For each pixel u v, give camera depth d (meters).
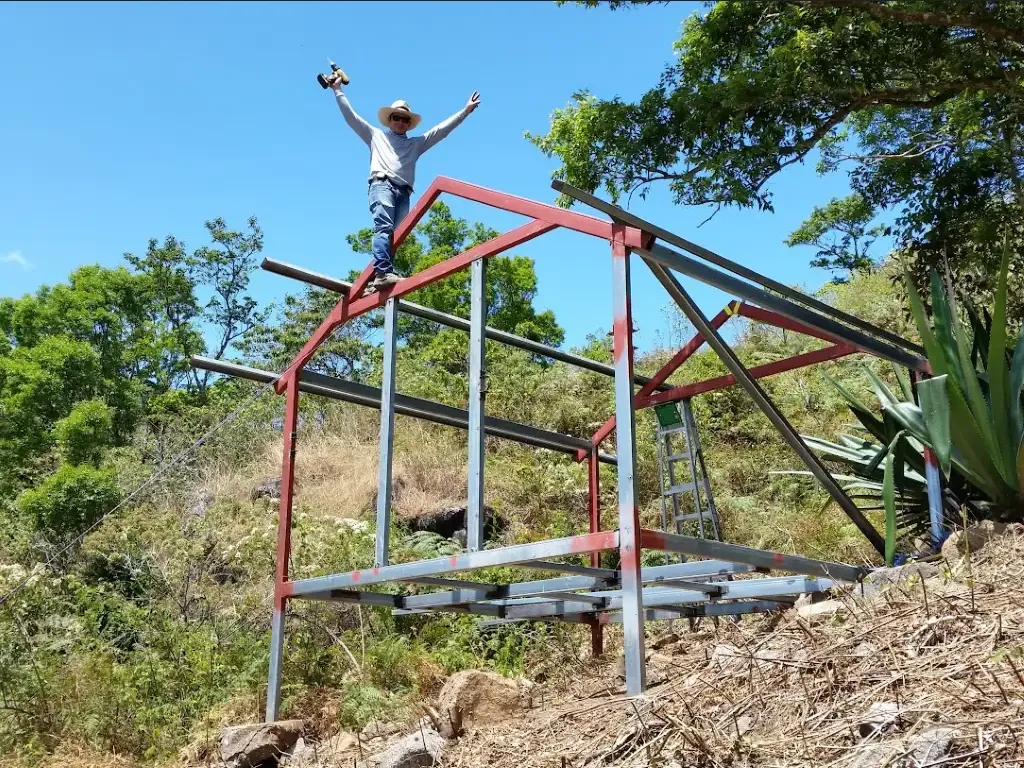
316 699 6.45
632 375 4.12
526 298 30.23
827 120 8.85
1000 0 7.73
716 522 6.60
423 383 15.02
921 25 8.48
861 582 4.57
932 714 2.80
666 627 6.85
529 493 11.05
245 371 6.41
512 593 5.77
